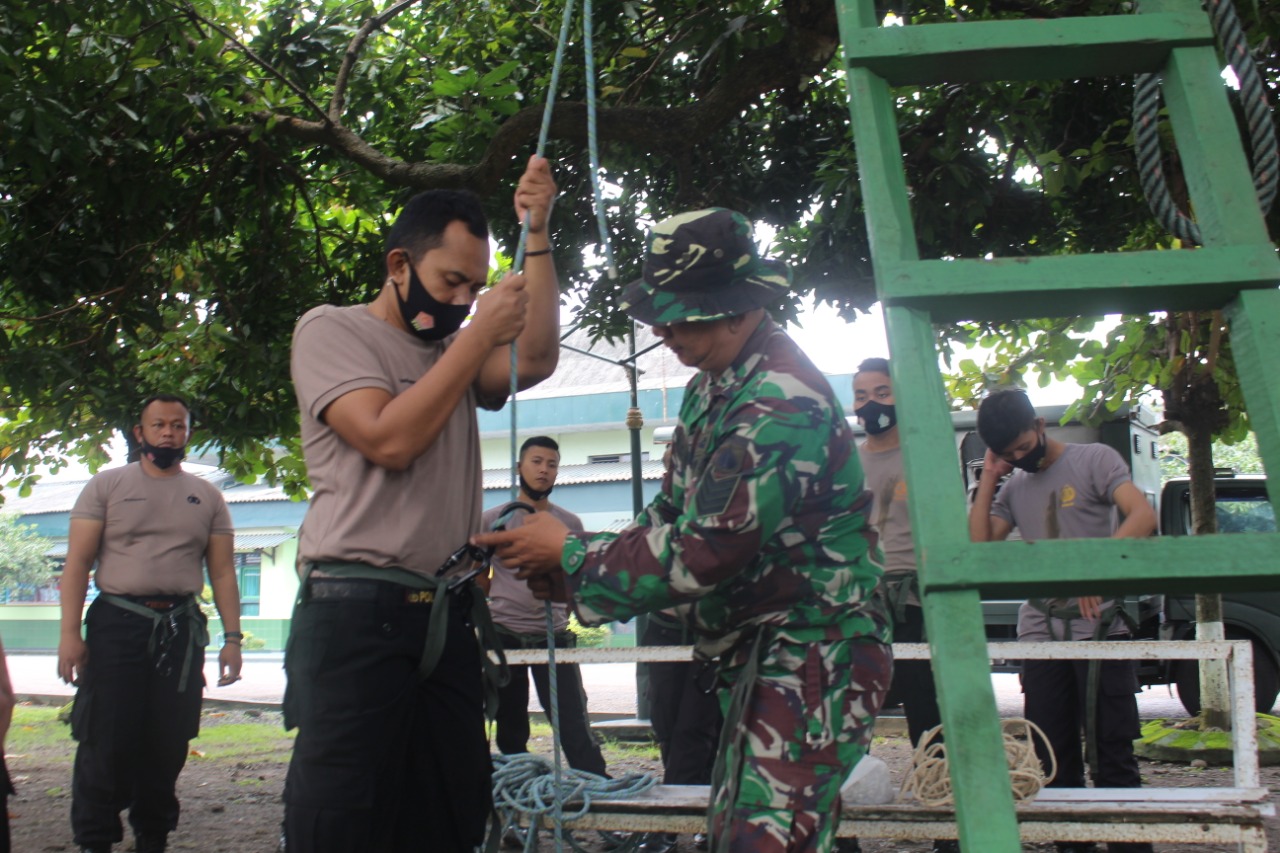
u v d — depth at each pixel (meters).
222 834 5.96
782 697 2.29
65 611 4.81
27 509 38.09
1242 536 1.69
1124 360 8.06
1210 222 1.96
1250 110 2.22
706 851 5.18
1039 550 1.71
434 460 2.62
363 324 2.62
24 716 13.15
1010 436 4.49
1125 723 4.36
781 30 5.61
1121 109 6.36
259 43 6.81
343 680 2.46
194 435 8.01
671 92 7.23
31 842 5.73
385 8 7.33
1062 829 3.46
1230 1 2.22
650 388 28.52
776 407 2.27
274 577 32.41
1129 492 4.37
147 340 8.78
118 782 4.82
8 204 6.47
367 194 7.88
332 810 2.41
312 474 2.61
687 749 4.99
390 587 2.52
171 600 4.93
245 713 13.87
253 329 7.58
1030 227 6.95
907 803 3.71
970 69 2.12
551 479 5.98
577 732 5.79
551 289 2.83
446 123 6.08
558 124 5.89
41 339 7.47
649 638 5.57
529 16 6.71
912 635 4.96
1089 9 5.57
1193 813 3.42
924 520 1.74
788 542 2.32
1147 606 10.96
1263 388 1.81
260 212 7.66
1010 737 3.76
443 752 2.61
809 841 2.22
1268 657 10.38
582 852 3.73
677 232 2.38
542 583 2.55
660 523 2.60
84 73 5.80
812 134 7.16
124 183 6.47
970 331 8.49
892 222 1.95
